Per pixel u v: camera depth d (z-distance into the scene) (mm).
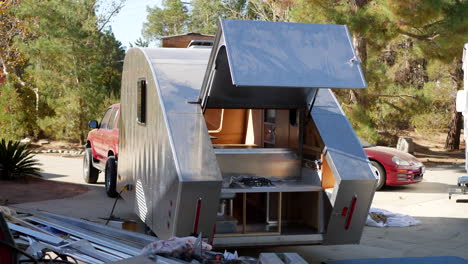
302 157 6590
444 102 23141
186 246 4215
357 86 5035
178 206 5363
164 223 5758
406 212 10242
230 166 6438
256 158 6512
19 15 22062
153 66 6363
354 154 5992
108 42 30297
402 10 13977
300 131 6566
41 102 22484
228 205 6113
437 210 10406
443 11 14977
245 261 4191
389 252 7273
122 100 8219
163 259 4039
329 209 5988
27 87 22734
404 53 23516
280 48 5094
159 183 5961
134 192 7238
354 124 16406
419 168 12352
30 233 4805
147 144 6531
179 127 5711
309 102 6406
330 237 6059
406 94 18703
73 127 21312
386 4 14086
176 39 9367
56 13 21250
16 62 24969
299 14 15211
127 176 7711
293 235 5984
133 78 7383
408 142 21203
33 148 21328
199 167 5422
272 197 6387
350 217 5938
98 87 22016
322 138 6066
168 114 5797
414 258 4074
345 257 6961
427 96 18531
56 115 21797
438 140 27328
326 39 5285
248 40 5043
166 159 5707
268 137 7297
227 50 4922
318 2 14672
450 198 11289
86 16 25125
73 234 5156
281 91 6234
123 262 3926
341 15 14664
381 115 19859
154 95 6195
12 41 25688
